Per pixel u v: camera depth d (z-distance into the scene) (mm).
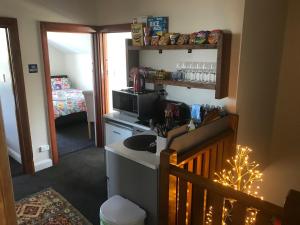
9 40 3070
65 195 3049
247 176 2906
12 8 3039
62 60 7152
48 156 3752
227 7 2482
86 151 4309
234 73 2555
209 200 2049
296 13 3016
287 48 3145
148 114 3338
